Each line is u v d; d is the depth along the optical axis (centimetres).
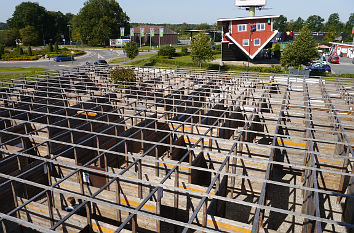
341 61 5816
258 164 1170
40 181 1102
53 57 6631
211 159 1256
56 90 2370
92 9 9538
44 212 830
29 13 10419
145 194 1020
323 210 1121
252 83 2419
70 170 1120
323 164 1209
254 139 1662
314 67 4050
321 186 1228
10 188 984
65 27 11719
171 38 10319
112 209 910
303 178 1282
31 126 1513
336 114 1469
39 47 9662
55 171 1149
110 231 747
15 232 891
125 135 1365
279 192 1230
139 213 645
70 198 927
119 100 1986
